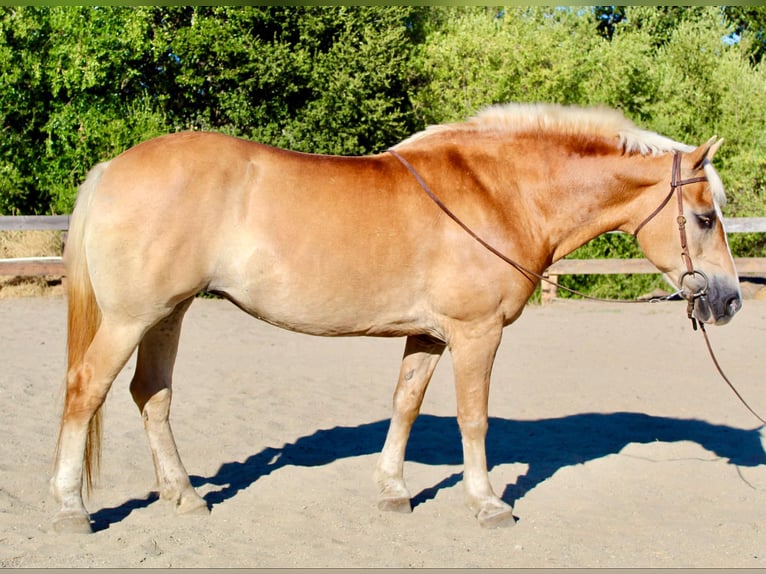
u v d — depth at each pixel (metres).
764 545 3.96
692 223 4.32
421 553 3.78
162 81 16.38
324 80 15.67
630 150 4.38
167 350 4.28
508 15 17.95
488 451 5.65
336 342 9.84
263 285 4.00
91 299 3.97
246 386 7.34
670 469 5.22
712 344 9.92
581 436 6.05
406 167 4.21
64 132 15.40
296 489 4.68
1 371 7.43
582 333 10.62
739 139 17.52
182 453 5.35
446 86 17.30
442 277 4.09
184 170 3.88
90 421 3.96
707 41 19.19
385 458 4.49
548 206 4.36
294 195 4.00
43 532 3.88
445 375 8.37
